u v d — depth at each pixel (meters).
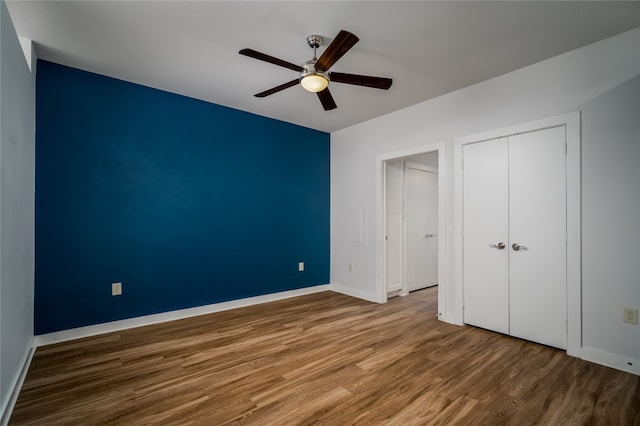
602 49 2.46
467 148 3.31
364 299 4.46
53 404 1.88
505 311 3.01
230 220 3.99
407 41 2.47
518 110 2.93
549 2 2.02
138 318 3.26
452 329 3.19
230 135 3.99
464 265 3.32
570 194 2.61
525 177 2.89
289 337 2.97
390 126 4.15
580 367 2.37
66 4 2.04
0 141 1.64
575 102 2.60
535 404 1.90
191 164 3.66
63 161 2.88
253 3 2.05
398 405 1.88
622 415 1.79
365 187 4.53
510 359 2.50
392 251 4.55
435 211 5.45
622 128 2.37
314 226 4.90
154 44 2.54
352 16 2.17
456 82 3.20
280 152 4.51
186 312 3.58
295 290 4.63
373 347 2.74
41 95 2.78
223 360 2.47
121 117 3.20
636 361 2.27
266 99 3.71
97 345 2.76
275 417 1.77
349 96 3.58
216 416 1.78
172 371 2.29
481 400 1.94
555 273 2.71
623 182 2.36
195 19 2.21
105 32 2.37
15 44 1.99
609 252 2.42
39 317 2.74
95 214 3.04
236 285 4.02
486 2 2.02
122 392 2.02
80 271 2.95
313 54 2.68
